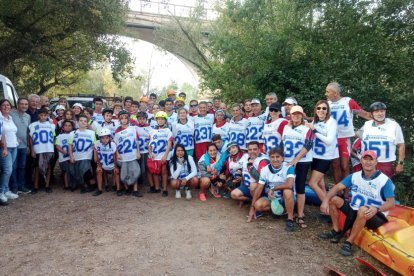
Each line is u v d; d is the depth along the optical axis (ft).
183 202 21.04
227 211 19.43
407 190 21.53
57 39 50.57
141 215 18.65
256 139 22.48
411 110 25.71
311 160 17.07
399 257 12.04
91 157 22.90
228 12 38.86
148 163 22.34
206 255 14.06
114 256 13.88
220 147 22.02
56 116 27.43
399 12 30.22
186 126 24.30
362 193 14.48
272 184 17.28
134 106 26.63
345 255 14.05
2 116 19.58
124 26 57.06
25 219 17.94
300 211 17.22
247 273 12.69
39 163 22.20
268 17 36.81
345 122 18.22
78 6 43.65
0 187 20.22
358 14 31.07
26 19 45.27
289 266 13.24
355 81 26.86
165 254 14.10
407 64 27.35
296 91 32.01
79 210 19.39
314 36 32.27
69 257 13.78
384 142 16.37
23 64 53.62
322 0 31.83
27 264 13.21
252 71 35.19
